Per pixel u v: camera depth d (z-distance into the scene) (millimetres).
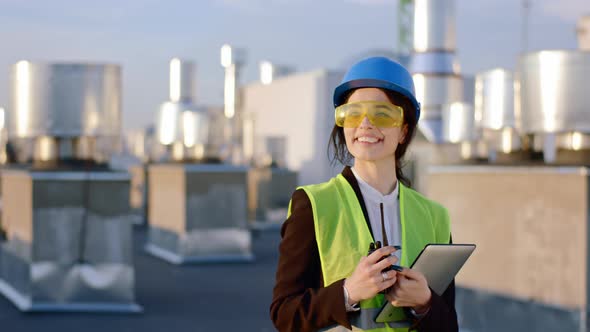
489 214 8906
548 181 8078
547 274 8086
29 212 11125
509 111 12359
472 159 17391
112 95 11609
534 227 8258
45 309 11047
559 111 8531
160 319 10852
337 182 2822
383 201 2811
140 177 28094
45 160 11594
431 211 2943
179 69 24453
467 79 33250
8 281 12430
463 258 2605
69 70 11391
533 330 8234
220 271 16078
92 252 11211
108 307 11180
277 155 27812
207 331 10109
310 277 2719
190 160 18859
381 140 2756
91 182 11180
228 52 38844
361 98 2777
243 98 41250
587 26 15938
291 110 36125
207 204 17453
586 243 7641
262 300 12570
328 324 2639
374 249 2617
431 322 2580
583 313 7664
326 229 2707
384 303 2602
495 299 8773
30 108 11406
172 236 17938
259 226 26422
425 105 21547
